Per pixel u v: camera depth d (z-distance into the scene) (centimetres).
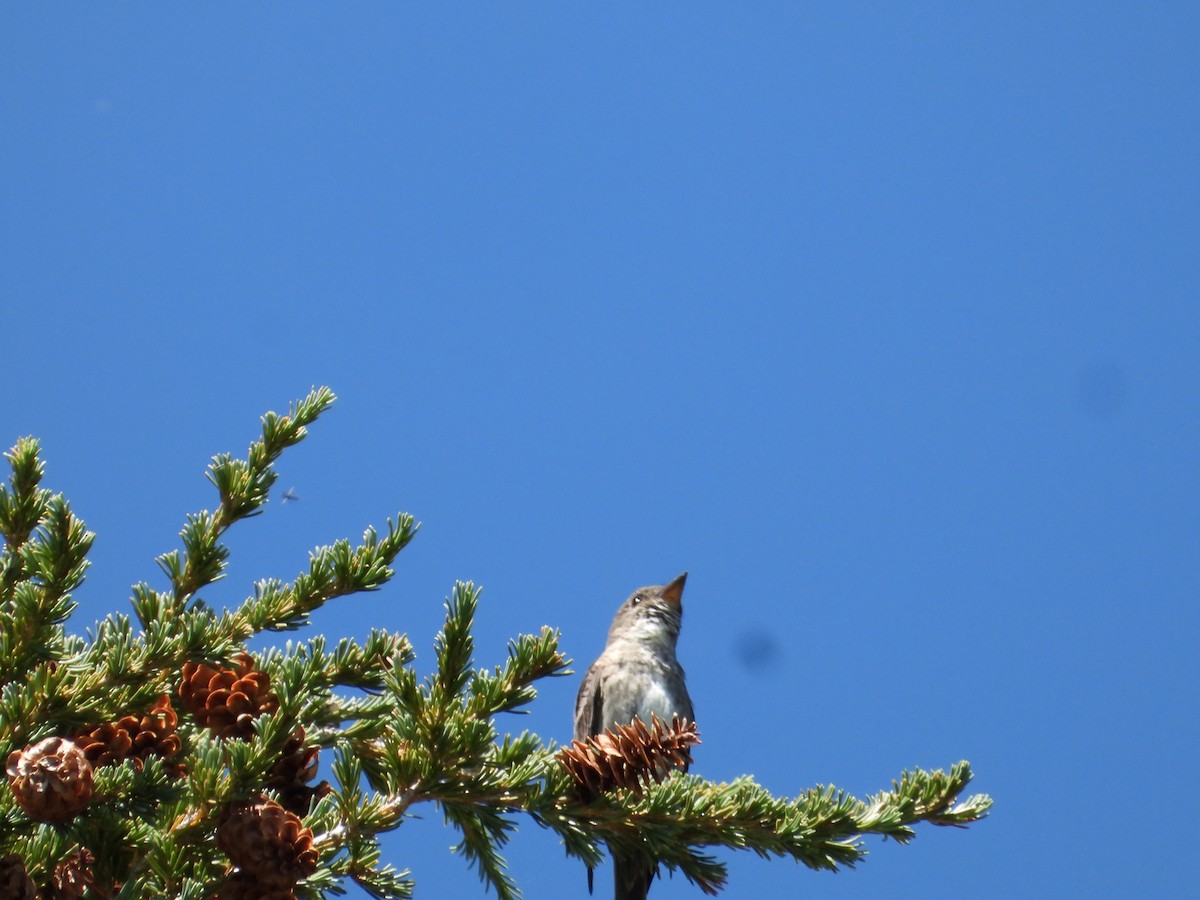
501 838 823
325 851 778
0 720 738
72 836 717
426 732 780
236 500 950
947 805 871
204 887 720
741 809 845
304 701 771
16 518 870
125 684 779
